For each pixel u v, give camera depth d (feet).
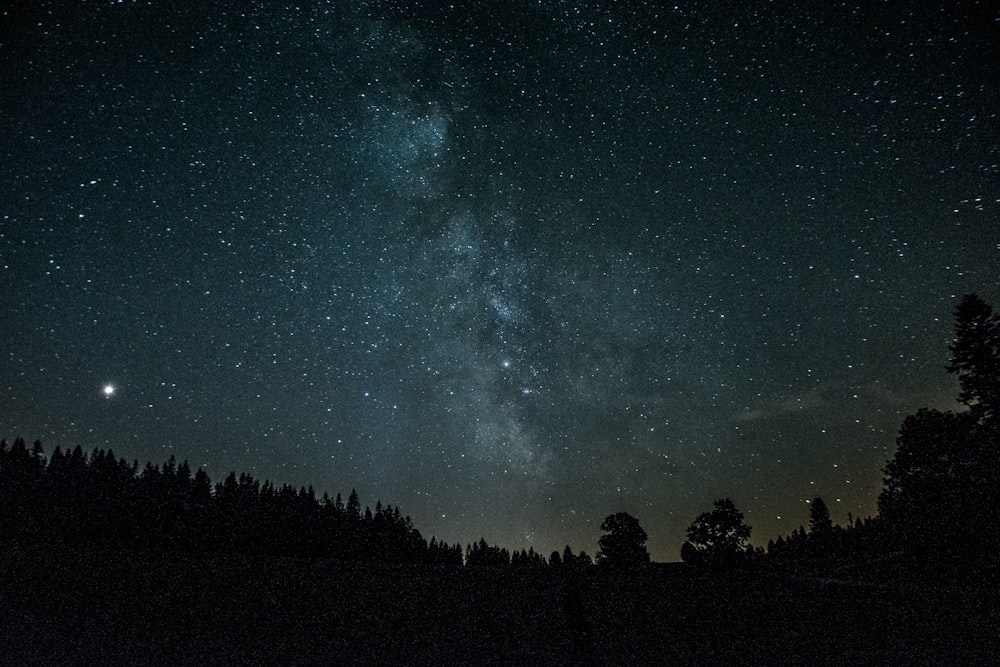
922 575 109.50
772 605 96.43
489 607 99.30
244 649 66.69
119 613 78.84
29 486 183.52
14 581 87.92
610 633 82.07
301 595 99.50
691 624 86.74
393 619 88.99
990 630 70.90
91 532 163.63
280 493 232.32
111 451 220.64
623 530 161.17
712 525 145.69
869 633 76.54
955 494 107.04
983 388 107.65
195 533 183.42
